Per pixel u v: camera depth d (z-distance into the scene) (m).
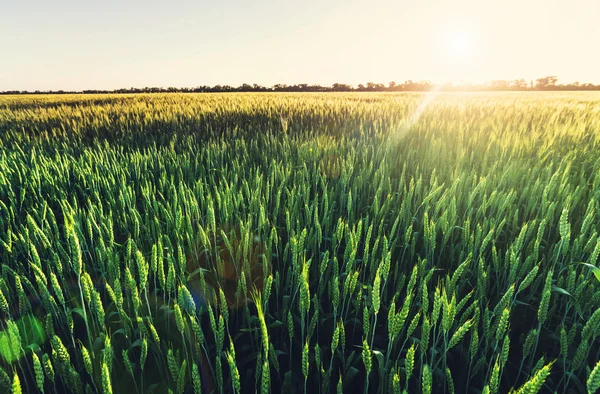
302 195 3.21
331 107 13.88
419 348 1.98
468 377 1.67
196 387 1.22
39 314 2.23
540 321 1.56
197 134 9.20
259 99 19.97
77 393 1.33
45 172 4.50
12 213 3.21
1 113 14.56
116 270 1.93
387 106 14.00
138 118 11.50
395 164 5.31
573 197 3.14
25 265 2.73
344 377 1.76
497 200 3.00
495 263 2.21
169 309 1.94
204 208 3.23
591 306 1.77
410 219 2.99
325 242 2.95
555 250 2.29
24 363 1.86
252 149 6.73
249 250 2.62
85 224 2.90
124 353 1.45
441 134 7.61
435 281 2.60
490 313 1.92
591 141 6.80
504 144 5.99
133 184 4.25
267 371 1.18
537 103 15.98
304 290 1.51
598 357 1.92
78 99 22.89
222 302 1.42
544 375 1.00
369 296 2.18
